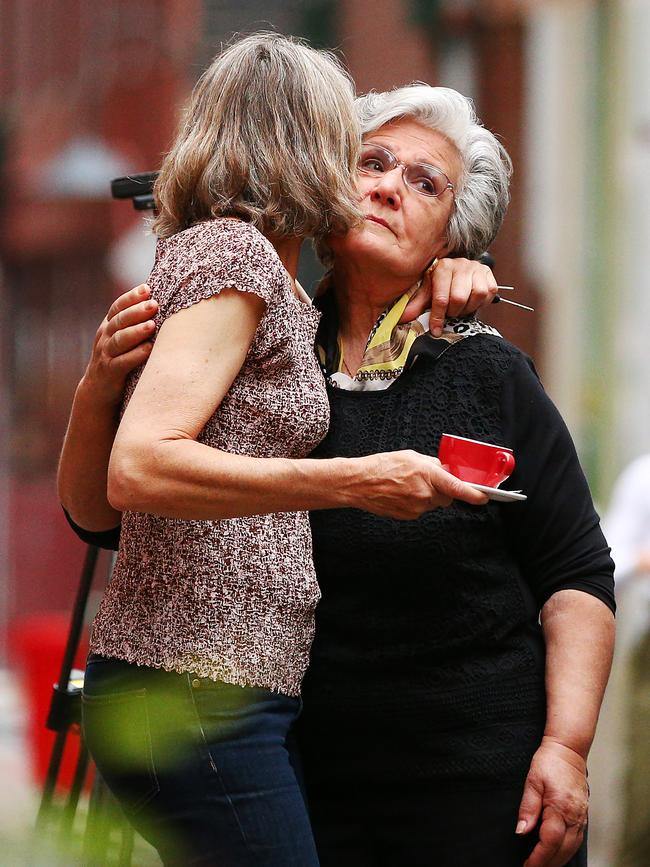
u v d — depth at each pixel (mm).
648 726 16562
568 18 27281
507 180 9352
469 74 29125
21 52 37312
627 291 26750
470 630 8555
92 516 8633
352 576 8492
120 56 35375
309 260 15438
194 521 7391
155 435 6902
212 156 7695
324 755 8656
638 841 16641
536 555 8883
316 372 7746
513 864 8445
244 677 7449
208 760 7328
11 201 37750
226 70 7863
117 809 7496
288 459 7012
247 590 7469
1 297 38000
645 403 26453
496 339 8906
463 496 6965
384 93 9102
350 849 8688
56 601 34906
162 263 7461
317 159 7809
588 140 27234
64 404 37844
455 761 8477
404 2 30203
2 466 37219
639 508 16922
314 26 32688
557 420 8883
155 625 7414
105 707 7254
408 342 8805
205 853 7379
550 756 8453
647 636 16656
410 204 8719
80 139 36188
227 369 7156
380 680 8516
